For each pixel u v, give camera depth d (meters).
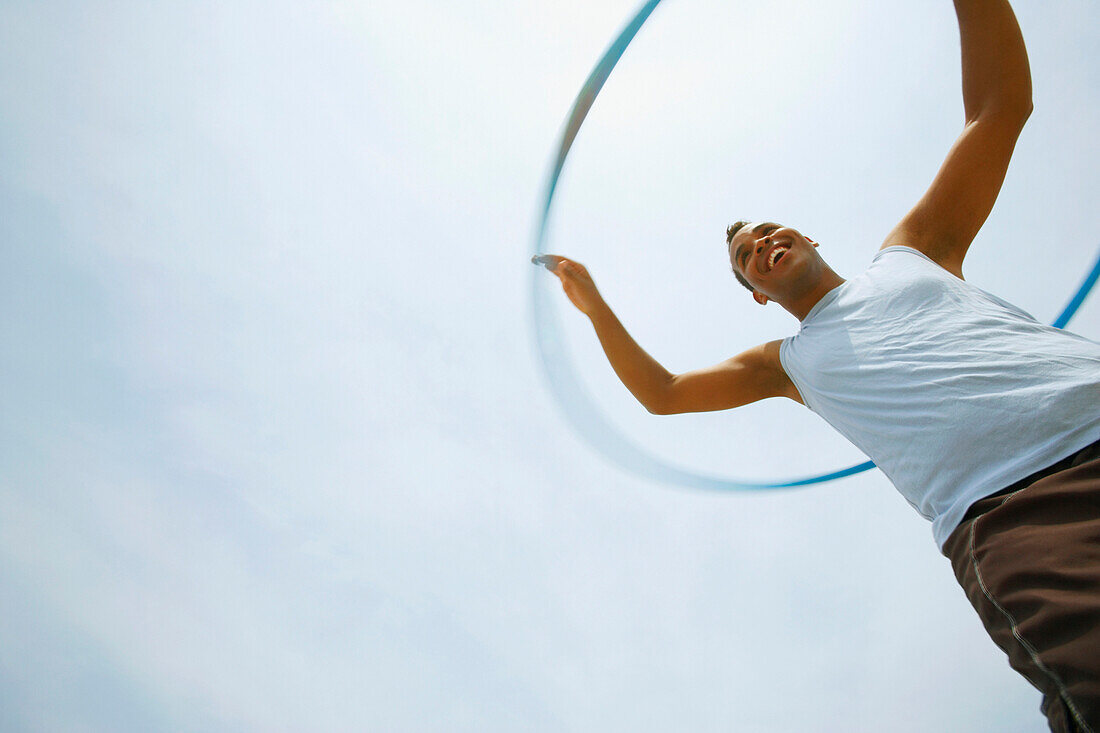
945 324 1.72
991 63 2.23
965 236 2.18
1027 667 1.20
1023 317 1.76
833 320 2.01
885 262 2.06
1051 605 1.16
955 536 1.48
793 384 2.24
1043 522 1.28
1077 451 1.34
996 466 1.45
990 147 2.15
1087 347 1.51
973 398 1.53
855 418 1.83
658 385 2.45
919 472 1.62
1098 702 1.03
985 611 1.33
